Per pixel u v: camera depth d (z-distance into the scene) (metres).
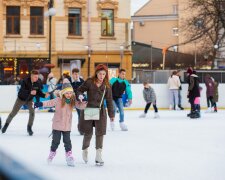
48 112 21.73
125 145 9.87
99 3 36.44
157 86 24.31
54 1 35.53
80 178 6.10
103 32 36.69
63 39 35.78
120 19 36.91
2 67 34.34
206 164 7.37
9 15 34.88
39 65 35.00
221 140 10.82
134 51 39.50
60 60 35.38
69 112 7.27
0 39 34.59
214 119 17.52
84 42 36.28
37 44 35.09
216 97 21.89
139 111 22.61
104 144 10.04
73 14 36.16
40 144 9.99
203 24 40.03
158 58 39.59
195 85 17.94
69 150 7.20
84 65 36.25
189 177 6.20
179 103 23.98
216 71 27.30
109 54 36.66
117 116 19.05
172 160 7.81
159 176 6.29
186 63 41.38
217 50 43.28
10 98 22.50
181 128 13.90
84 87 7.26
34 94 11.64
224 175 6.34
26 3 34.91
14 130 13.16
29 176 0.87
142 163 7.49
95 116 7.17
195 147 9.57
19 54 34.47
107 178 6.12
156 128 13.91
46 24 35.31
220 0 37.94
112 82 13.09
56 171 6.66
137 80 28.80
